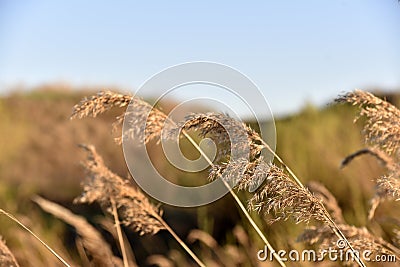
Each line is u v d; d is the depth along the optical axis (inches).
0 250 75.4
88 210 169.8
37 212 172.4
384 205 104.0
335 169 127.9
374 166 120.1
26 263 113.2
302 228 99.6
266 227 107.0
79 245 108.7
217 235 137.9
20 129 274.8
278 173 61.5
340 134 149.9
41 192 210.4
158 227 78.0
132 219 78.0
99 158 80.4
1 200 183.2
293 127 163.0
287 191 61.3
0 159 245.4
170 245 138.4
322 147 140.6
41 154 238.7
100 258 83.7
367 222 100.4
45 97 346.3
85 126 238.2
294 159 137.9
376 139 64.2
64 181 216.7
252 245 104.7
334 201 85.0
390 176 65.6
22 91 338.6
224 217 139.5
